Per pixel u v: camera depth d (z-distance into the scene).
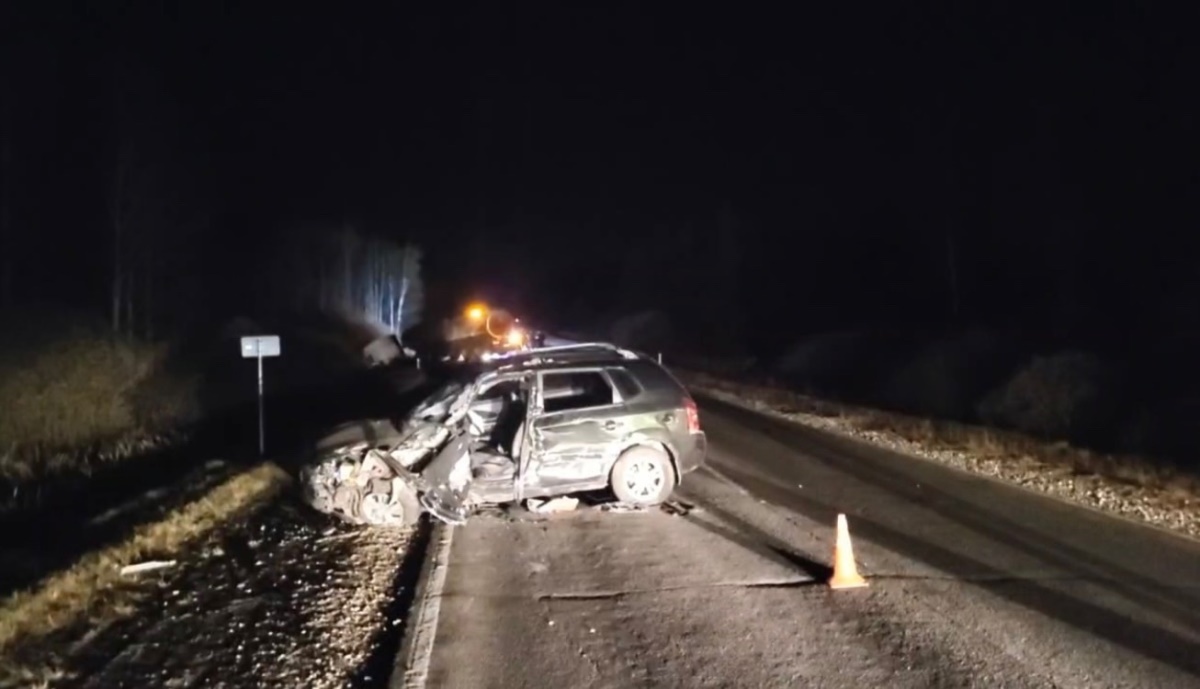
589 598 9.83
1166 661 7.86
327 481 13.53
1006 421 24.83
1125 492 14.64
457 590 10.15
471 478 13.44
